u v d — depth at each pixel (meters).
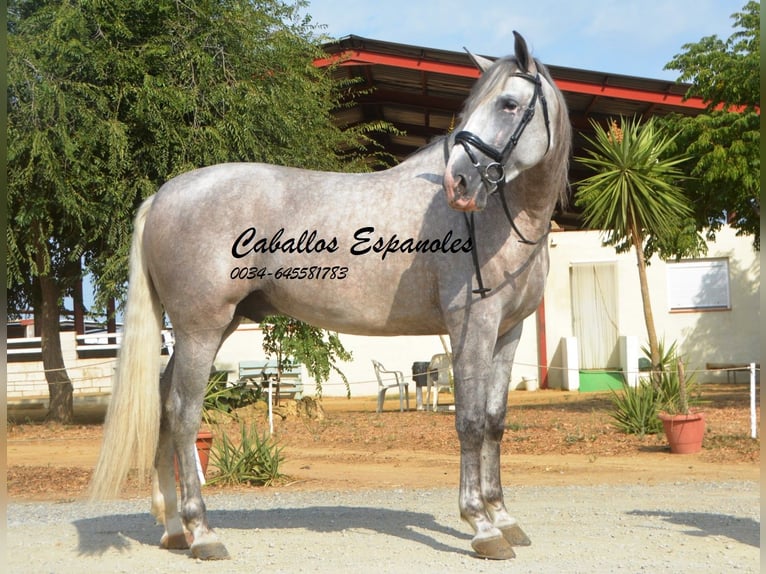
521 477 8.09
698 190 15.88
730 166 15.00
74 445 11.44
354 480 8.10
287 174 4.85
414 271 4.50
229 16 13.08
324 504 6.59
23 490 7.71
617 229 11.79
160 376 5.02
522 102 4.20
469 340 4.37
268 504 6.61
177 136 12.48
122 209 12.44
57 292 14.57
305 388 20.16
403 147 26.55
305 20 15.49
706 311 19.80
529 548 4.59
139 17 12.92
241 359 19.38
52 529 5.48
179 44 12.91
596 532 5.06
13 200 12.38
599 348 20.08
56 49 11.97
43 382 19.53
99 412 16.81
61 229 12.87
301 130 14.12
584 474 8.24
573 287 20.27
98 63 12.14
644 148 11.45
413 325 4.65
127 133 12.75
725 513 5.80
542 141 4.24
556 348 20.23
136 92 12.31
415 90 21.28
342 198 4.68
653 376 11.71
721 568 4.09
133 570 4.28
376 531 5.20
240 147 12.88
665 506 6.15
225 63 13.23
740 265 19.72
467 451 4.41
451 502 6.57
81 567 4.36
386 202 4.60
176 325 4.73
